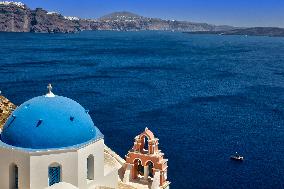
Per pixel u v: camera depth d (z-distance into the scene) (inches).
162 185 1414.9
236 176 2551.7
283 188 2421.3
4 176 1125.1
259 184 2461.9
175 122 3683.6
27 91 4795.8
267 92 5285.4
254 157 2886.3
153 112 4003.4
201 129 3499.0
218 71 7140.8
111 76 6156.5
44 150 1085.1
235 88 5506.9
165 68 7367.1
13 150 1093.8
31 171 1080.8
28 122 1117.1
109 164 1381.6
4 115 1913.1
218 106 4409.5
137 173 1459.2
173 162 2706.7
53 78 5743.1
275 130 3577.8
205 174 2554.1
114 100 4468.5
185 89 5329.7
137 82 5718.5
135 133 3265.3
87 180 1192.2
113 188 1208.8
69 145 1123.3
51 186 1033.5
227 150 2999.5
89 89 5054.1
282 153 2989.7
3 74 5900.6
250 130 3550.7
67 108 1163.3
